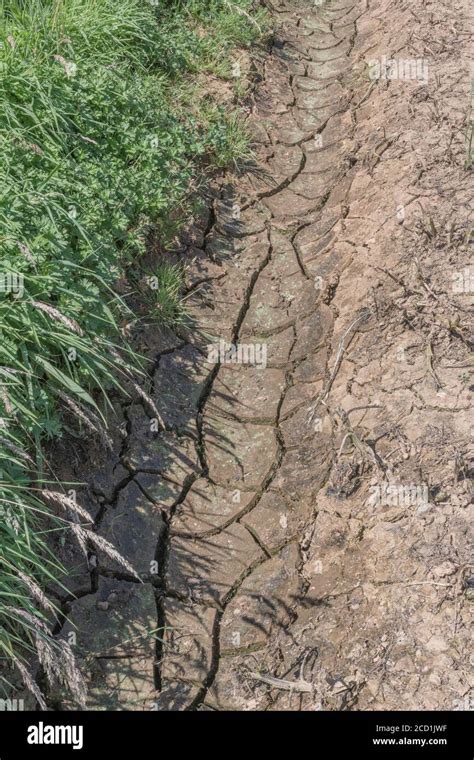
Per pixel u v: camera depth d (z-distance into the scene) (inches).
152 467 181.8
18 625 143.9
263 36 319.6
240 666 150.2
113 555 132.1
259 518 174.9
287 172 266.1
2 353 160.2
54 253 176.6
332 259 231.3
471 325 193.0
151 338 204.4
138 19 261.7
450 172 235.6
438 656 139.1
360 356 198.4
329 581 159.2
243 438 191.3
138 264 212.5
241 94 283.6
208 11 308.7
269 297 224.5
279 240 241.8
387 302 205.6
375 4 350.0
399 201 230.8
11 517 136.3
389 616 147.4
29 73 205.5
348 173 259.1
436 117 258.7
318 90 308.0
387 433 177.0
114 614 156.5
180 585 163.0
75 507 133.6
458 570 147.9
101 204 197.3
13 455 153.9
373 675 141.2
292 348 211.0
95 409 182.2
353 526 165.6
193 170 240.1
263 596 160.4
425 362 187.0
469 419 173.3
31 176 188.1
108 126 215.8
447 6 322.7
